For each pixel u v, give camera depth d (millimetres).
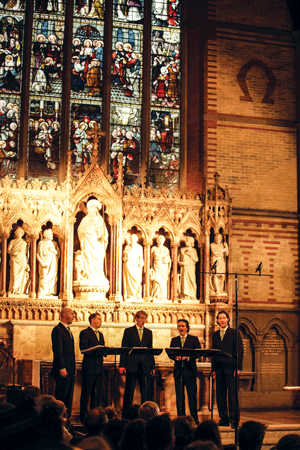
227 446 9414
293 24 19062
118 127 18172
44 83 17812
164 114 18531
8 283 15930
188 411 14211
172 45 18938
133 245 16375
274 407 17375
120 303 15891
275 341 17812
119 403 13758
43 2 18234
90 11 18531
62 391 12133
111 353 11430
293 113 18844
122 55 18578
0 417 3631
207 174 17688
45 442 2887
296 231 18359
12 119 17453
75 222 16625
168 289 16797
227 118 18156
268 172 18297
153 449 4473
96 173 16328
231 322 17109
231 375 12586
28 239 16000
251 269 17656
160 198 16781
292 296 18016
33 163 17359
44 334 15289
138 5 18922
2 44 17734
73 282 15938
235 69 18500
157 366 13898
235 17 18781
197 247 17109
